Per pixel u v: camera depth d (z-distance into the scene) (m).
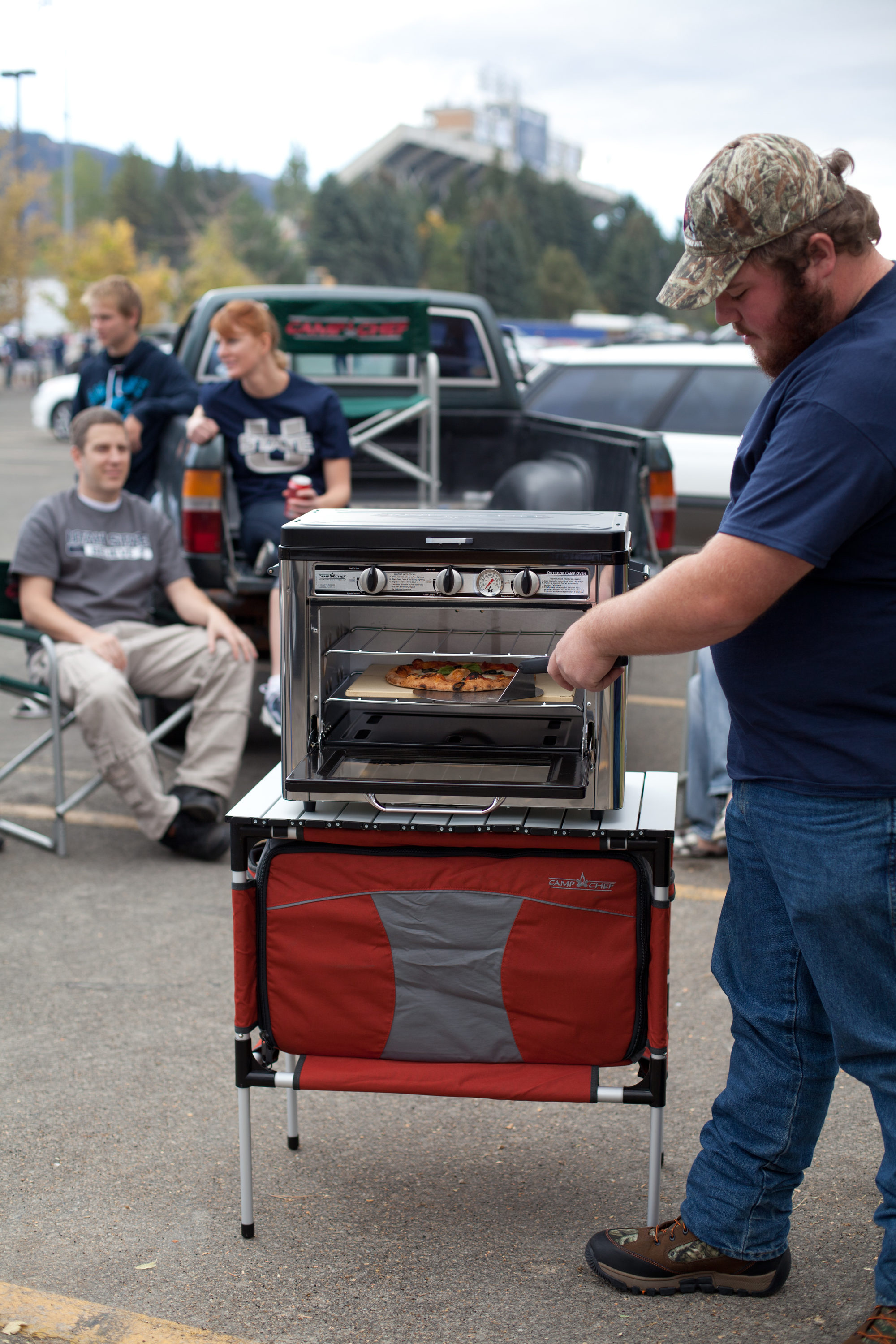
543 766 2.22
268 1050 2.39
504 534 2.10
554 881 2.20
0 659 6.98
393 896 2.24
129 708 4.17
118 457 4.46
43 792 5.03
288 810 2.28
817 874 1.90
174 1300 2.19
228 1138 2.69
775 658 1.89
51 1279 2.24
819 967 1.96
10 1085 2.89
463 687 2.21
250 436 4.91
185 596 4.57
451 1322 2.13
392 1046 2.31
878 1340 1.95
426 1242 2.35
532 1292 2.21
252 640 4.99
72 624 4.32
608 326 56.38
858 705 1.85
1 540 10.52
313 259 102.75
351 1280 2.24
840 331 1.77
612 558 2.08
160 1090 2.87
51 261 43.03
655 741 5.61
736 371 7.60
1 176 48.09
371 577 2.14
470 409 6.80
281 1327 2.12
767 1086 2.12
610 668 2.00
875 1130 2.72
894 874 1.86
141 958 3.54
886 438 1.71
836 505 1.72
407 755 2.27
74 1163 2.60
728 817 2.14
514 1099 2.30
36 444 19.53
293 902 2.27
